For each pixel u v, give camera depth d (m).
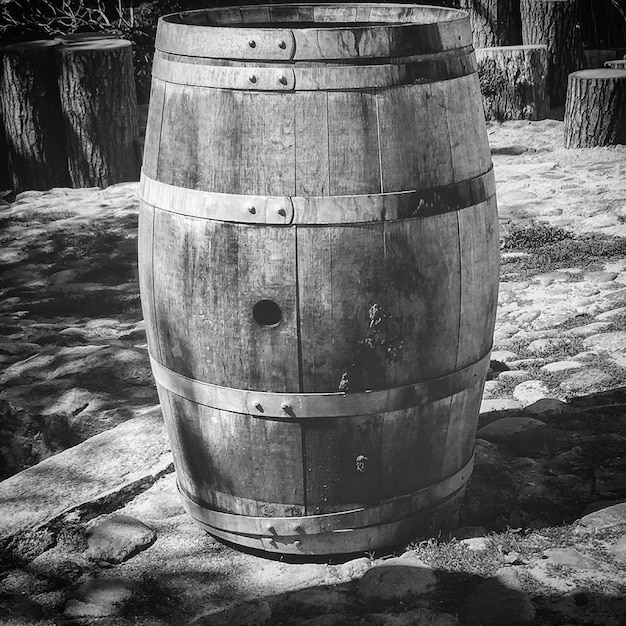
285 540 3.75
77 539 4.10
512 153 11.36
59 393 5.75
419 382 3.62
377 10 4.32
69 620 3.59
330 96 3.36
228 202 3.44
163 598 3.69
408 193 3.46
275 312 3.60
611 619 3.37
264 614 3.51
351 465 3.64
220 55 3.41
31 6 15.16
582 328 6.13
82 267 8.24
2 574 3.91
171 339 3.72
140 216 3.88
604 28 16.59
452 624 3.42
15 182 10.91
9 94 10.59
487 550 3.80
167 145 3.60
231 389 3.60
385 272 3.46
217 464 3.76
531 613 3.41
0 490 4.40
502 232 8.36
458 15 3.91
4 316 7.25
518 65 12.66
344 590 3.65
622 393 5.13
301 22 4.39
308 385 3.53
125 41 11.10
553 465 4.47
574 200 9.25
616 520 3.96
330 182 3.39
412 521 3.83
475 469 4.44
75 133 10.57
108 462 4.61
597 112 11.04
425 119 3.48
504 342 6.03
